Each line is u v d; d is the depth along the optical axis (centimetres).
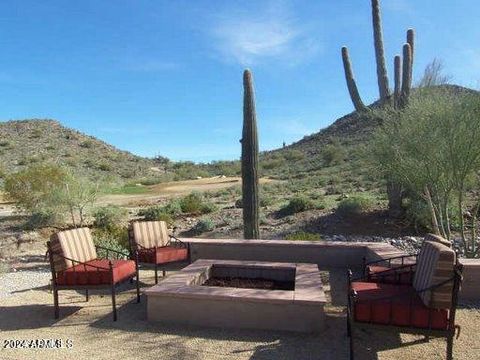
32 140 7794
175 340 500
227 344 487
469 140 740
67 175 1539
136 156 8694
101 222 1484
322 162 5222
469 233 1104
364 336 503
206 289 557
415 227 1173
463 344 480
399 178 873
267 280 672
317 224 1326
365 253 817
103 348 482
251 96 912
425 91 871
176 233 1427
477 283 619
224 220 1559
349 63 1140
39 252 1116
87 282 573
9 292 712
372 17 1119
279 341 493
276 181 4016
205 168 7544
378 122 963
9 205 2231
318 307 515
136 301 648
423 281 446
